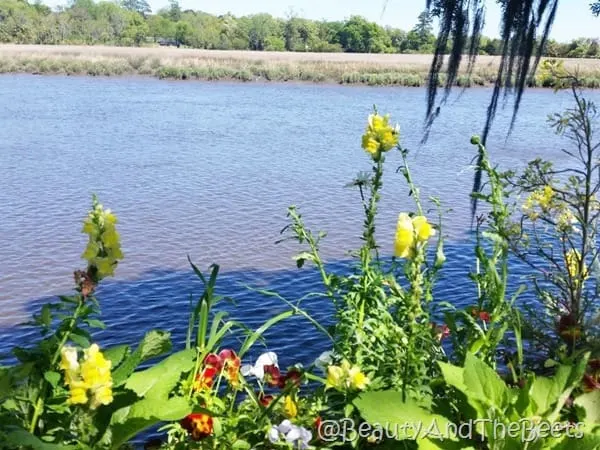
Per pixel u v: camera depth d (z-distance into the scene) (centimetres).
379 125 270
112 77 6091
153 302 930
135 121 3167
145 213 1481
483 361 229
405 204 1504
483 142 310
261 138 2717
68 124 3000
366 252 255
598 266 303
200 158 2228
